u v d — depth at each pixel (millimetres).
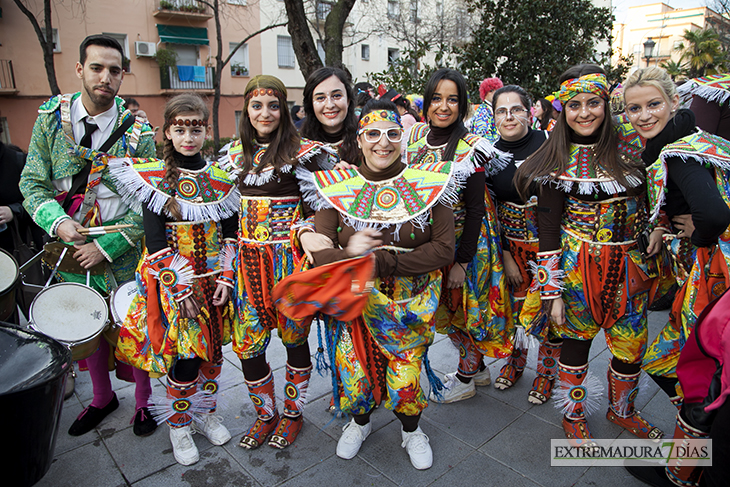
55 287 2297
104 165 2488
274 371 3252
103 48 2367
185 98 2207
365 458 2338
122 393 3000
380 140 1946
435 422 2629
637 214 2156
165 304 2227
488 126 3410
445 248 1982
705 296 1887
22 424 1583
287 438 2443
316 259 1957
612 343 2275
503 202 2609
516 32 7289
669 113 1984
